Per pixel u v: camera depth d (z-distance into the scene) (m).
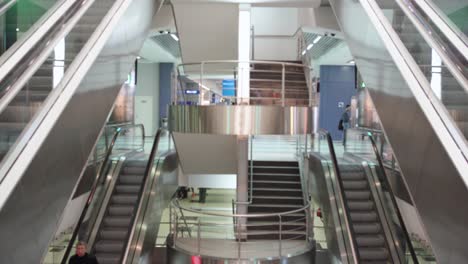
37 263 3.41
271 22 19.11
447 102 4.15
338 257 8.67
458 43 4.48
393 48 5.24
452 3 5.97
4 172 3.13
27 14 5.64
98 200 9.55
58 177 3.84
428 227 4.11
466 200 3.39
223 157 11.34
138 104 21.56
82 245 6.70
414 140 4.45
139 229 8.58
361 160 11.43
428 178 4.09
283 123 8.57
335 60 18.55
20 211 3.13
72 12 4.93
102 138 10.41
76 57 4.76
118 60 5.85
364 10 6.35
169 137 13.20
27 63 3.83
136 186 10.33
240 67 9.71
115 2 6.26
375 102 5.76
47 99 3.97
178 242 9.91
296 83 13.61
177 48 18.64
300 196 11.59
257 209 11.11
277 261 8.86
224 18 10.05
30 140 3.46
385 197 9.67
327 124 20.09
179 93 17.70
